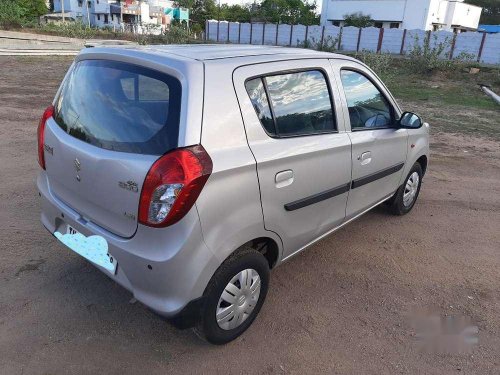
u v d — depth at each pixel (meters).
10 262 3.55
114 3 64.00
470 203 5.48
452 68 21.08
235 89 2.58
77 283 3.35
